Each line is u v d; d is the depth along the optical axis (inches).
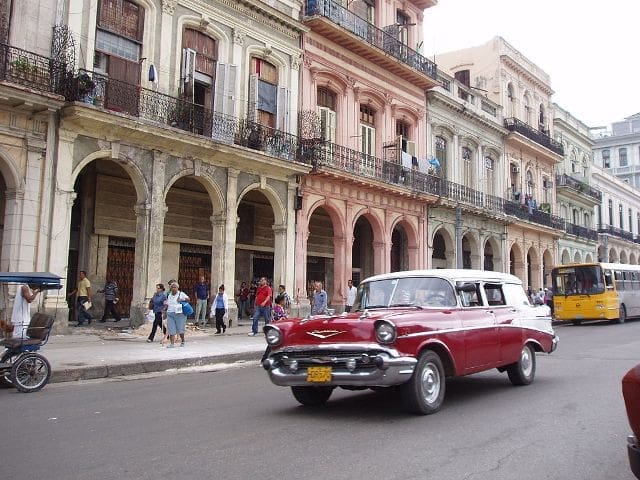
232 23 813.2
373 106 1063.0
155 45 718.5
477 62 1518.2
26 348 376.8
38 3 606.9
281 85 885.2
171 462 206.4
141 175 684.1
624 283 1152.8
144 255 681.6
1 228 649.6
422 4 1221.7
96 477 190.1
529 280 1568.7
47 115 598.2
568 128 1846.7
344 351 276.2
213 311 712.4
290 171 852.6
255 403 321.7
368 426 261.6
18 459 211.5
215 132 757.3
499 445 229.9
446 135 1263.5
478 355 325.7
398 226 1136.8
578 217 1895.9
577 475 195.0
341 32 949.2
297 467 200.1
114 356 488.7
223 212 778.8
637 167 3117.6
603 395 339.6
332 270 1112.2
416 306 325.4
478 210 1256.8
